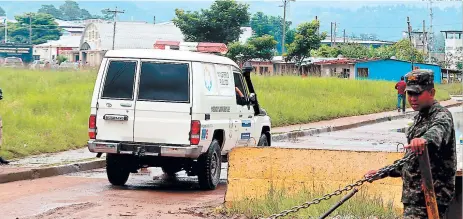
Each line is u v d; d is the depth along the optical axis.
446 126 7.59
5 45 155.50
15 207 14.25
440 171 7.76
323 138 32.97
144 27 125.38
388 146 29.34
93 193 16.19
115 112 16.67
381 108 51.94
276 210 12.80
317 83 54.00
